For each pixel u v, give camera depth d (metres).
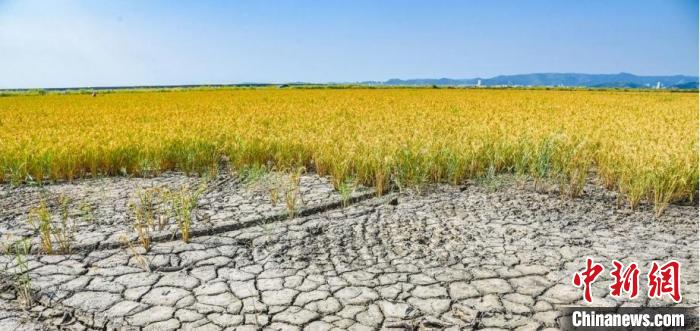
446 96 37.09
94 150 9.23
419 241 5.45
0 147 9.94
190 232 5.66
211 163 9.78
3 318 3.75
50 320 3.74
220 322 3.70
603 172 8.34
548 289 4.26
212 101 30.02
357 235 5.68
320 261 4.88
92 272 4.61
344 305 3.96
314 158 9.44
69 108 24.19
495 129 12.23
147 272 4.61
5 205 7.06
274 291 4.21
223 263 4.83
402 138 9.92
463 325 3.66
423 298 4.08
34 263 4.81
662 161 7.41
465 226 6.00
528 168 8.98
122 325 3.66
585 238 5.58
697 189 7.90
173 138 10.59
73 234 5.58
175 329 3.61
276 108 22.31
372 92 46.44
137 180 8.80
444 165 8.56
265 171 8.87
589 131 11.95
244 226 6.03
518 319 3.76
